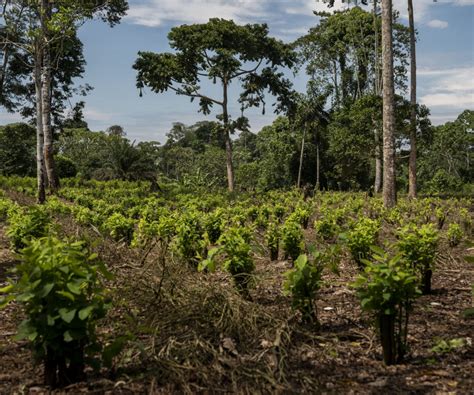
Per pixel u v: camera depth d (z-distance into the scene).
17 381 3.26
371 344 3.82
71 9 18.06
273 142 46.25
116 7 23.80
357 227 7.21
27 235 7.25
